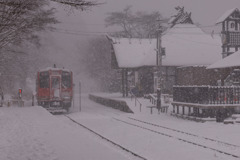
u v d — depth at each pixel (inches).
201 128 804.6
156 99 1391.5
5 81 2103.8
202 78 1594.5
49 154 414.0
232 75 1238.9
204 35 1975.9
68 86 1425.9
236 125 824.9
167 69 1815.9
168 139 626.2
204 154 475.8
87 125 885.8
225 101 939.3
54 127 689.6
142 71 1871.3
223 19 1428.4
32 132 618.8
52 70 1406.3
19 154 419.5
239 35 1448.1
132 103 1429.6
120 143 588.1
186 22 1998.0
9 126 704.4
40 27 669.9
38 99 1416.1
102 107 1771.7
